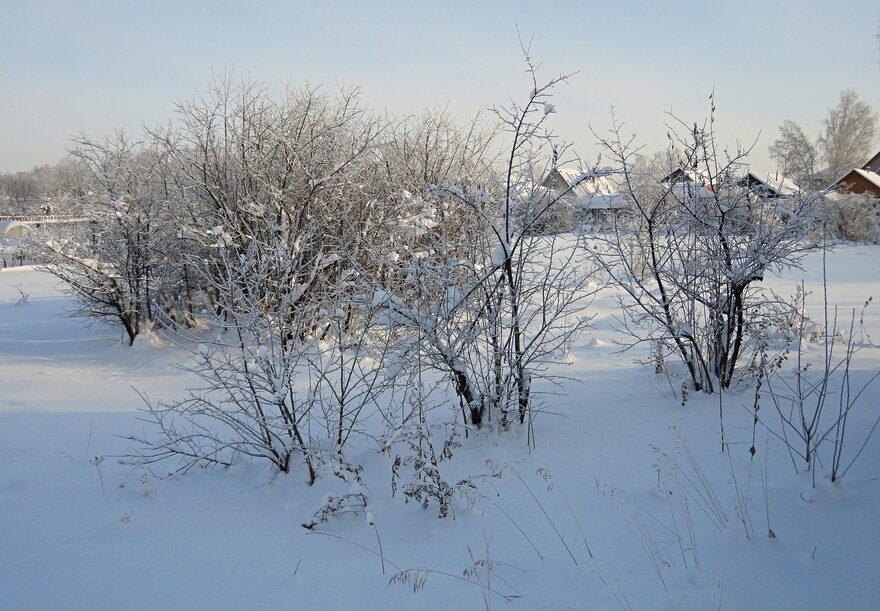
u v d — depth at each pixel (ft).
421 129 39.32
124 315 34.83
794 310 18.86
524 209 16.40
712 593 9.17
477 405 16.29
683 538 10.87
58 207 38.68
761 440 14.65
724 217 17.66
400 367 14.94
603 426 16.44
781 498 11.80
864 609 8.75
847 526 10.70
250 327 14.32
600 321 32.94
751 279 17.76
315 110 35.40
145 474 14.67
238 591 10.07
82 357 33.04
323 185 31.30
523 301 16.37
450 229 20.20
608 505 12.20
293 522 12.36
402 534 11.75
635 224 19.74
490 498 12.75
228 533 12.00
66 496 13.84
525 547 11.00
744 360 20.20
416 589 9.87
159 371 29.66
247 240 30.40
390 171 34.81
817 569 9.71
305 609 9.54
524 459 14.57
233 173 33.17
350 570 10.60
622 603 9.06
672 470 13.39
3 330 42.37
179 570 10.73
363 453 15.31
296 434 13.94
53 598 9.96
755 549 10.35
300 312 14.69
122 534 12.01
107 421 20.36
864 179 107.76
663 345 20.80
